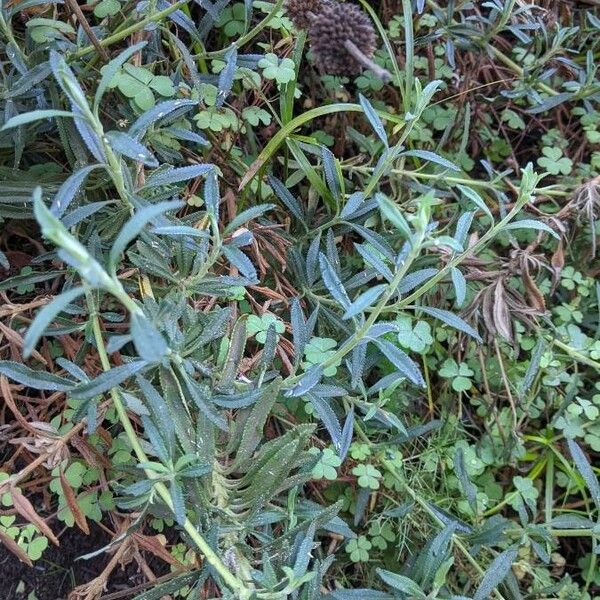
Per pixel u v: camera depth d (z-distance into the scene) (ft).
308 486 1.01
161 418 0.68
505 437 1.11
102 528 0.95
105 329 0.90
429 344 1.05
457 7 1.16
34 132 0.90
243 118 1.03
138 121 0.73
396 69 1.04
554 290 1.11
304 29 0.83
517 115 1.33
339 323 0.96
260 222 1.05
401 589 0.75
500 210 1.08
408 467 1.06
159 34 1.01
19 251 0.99
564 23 1.29
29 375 0.71
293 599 0.73
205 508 0.74
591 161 1.29
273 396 0.77
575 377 1.09
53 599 0.91
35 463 0.79
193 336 0.76
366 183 1.13
